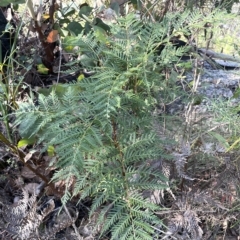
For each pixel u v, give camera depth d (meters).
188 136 1.17
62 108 0.98
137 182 0.96
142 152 0.98
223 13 1.04
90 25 1.52
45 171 1.25
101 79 0.94
